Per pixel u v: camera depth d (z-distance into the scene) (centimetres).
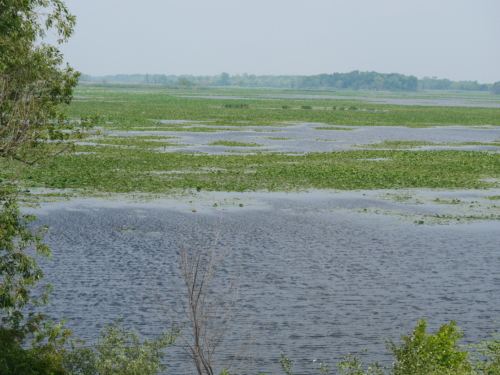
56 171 5191
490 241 3431
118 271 2742
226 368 1878
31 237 2025
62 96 2328
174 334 1817
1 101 2027
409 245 3319
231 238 3375
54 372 1606
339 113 15000
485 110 18462
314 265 2912
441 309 2391
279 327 2175
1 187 2075
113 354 1625
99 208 3988
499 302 2478
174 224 3647
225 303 2380
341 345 2052
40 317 1870
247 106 16488
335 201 4416
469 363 1758
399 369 1639
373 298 2488
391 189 4897
